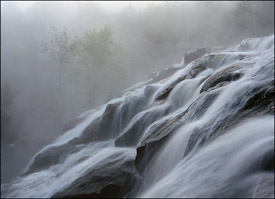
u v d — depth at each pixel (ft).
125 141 31.32
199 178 14.28
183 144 19.17
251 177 12.40
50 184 31.45
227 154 14.40
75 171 29.76
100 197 21.61
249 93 18.58
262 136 13.98
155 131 24.34
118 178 22.27
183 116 23.56
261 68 22.25
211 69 39.09
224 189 12.70
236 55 37.86
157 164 20.77
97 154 31.19
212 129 17.35
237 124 16.44
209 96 21.85
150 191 16.94
